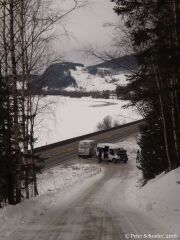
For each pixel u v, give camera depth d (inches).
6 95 715.4
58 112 5620.1
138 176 1688.0
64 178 1722.4
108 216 626.5
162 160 1202.6
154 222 559.2
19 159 727.1
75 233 482.0
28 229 510.6
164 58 669.3
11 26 642.8
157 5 665.6
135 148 2783.0
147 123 1263.5
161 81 874.1
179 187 753.0
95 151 2539.4
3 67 703.7
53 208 743.7
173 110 904.9
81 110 5812.0
